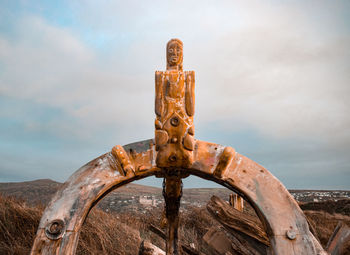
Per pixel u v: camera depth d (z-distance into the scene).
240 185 2.37
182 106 2.23
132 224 7.48
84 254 5.21
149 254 4.44
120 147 2.48
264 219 2.27
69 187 2.36
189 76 2.28
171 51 2.46
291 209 2.29
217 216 3.44
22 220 5.54
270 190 2.36
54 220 2.21
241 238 3.37
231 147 2.46
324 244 5.23
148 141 2.52
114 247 5.74
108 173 2.43
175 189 2.98
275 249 2.17
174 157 2.21
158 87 2.27
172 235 3.77
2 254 4.54
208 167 2.40
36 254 2.11
